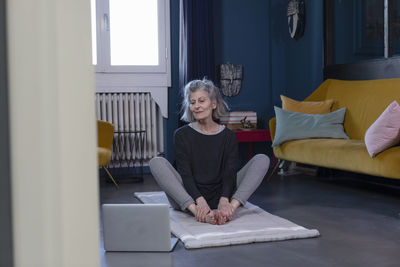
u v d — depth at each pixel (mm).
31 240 542
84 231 579
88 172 581
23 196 538
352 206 3129
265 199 3428
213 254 2010
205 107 2654
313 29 5121
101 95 5023
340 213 2900
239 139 4887
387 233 2373
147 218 2066
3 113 514
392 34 4344
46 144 533
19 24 523
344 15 4949
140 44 5141
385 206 3113
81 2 562
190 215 2701
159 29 5137
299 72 5387
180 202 2580
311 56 5152
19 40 524
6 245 527
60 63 530
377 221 2662
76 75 556
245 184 2641
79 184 566
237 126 5145
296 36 5340
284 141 4230
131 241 2082
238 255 1988
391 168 2980
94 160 590
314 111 4406
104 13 5023
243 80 5512
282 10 5625
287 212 2945
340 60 5008
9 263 535
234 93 5418
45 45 526
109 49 5039
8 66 525
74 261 563
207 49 5109
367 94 4156
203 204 2516
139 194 3746
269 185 4117
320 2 5098
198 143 2717
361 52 4824
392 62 4109
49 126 531
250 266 1840
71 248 556
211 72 5141
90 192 586
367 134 3209
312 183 4203
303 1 5266
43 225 541
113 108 5039
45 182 536
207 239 2174
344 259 1924
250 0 5516
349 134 4203
